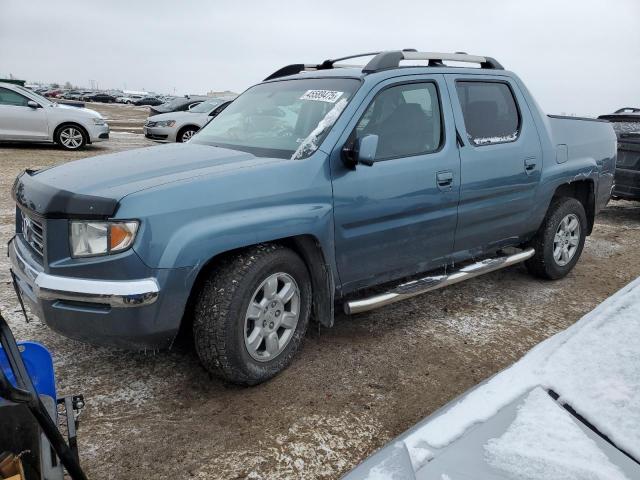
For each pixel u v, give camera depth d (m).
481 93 4.24
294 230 3.02
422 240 3.79
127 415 2.80
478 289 4.91
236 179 2.88
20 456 1.69
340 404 2.97
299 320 3.24
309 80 3.95
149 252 2.58
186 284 2.67
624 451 1.43
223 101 15.46
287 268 3.09
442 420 1.65
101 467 2.42
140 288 2.56
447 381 3.26
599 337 1.78
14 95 12.86
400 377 3.28
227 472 2.42
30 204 2.79
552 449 1.45
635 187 7.70
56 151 13.00
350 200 3.29
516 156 4.30
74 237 2.62
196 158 3.21
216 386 3.10
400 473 1.46
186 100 16.92
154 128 14.90
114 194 2.62
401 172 3.53
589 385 1.64
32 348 1.96
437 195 3.74
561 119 4.96
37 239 2.86
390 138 3.59
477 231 4.17
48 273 2.69
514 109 4.46
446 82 3.98
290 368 3.33
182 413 2.83
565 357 1.77
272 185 2.98
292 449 2.59
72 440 1.92
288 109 3.72
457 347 3.70
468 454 1.47
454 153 3.86
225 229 2.75
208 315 2.82
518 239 4.64
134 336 2.64
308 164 3.16
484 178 4.04
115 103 68.19
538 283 5.12
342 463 2.51
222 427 2.73
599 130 5.25
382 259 3.59
